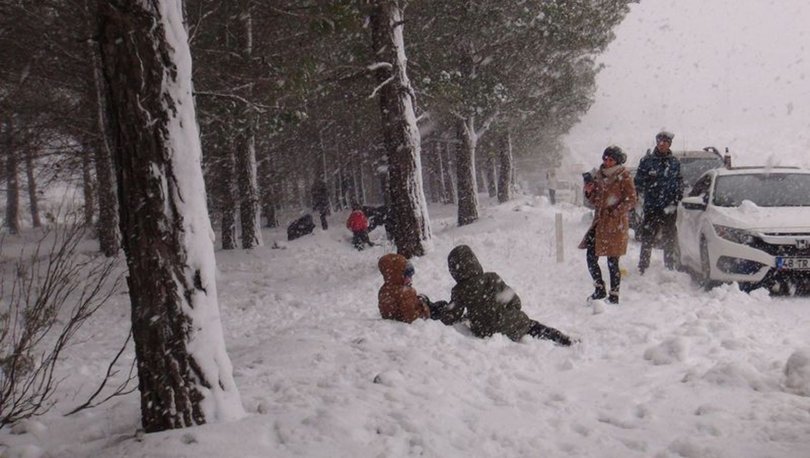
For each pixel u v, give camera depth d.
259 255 18.91
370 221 25.25
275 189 27.78
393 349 5.66
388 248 18.02
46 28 12.76
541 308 8.20
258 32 13.65
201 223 3.79
